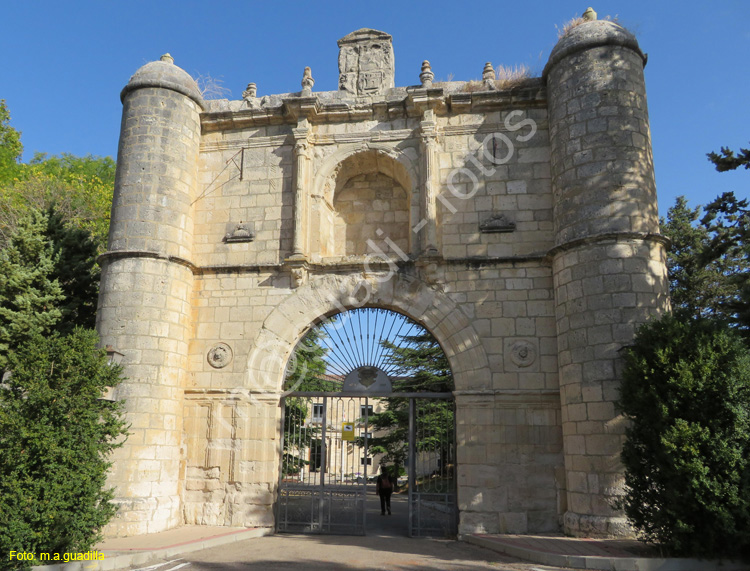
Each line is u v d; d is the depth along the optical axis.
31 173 26.77
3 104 26.06
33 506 8.97
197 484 13.82
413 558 10.48
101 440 10.29
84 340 9.98
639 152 12.99
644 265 12.27
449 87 15.41
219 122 15.86
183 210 14.86
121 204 14.41
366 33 16.03
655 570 9.06
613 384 11.66
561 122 13.66
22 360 9.67
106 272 14.07
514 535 12.27
